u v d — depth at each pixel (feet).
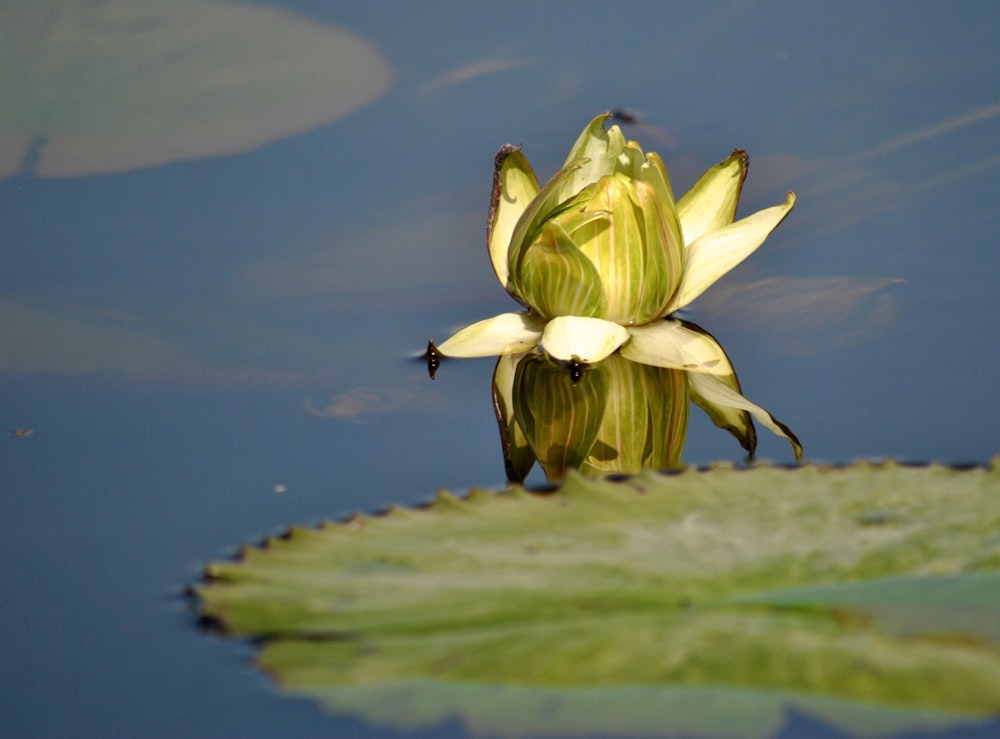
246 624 5.38
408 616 5.37
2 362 5.74
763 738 5.08
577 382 5.72
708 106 6.15
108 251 5.92
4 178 6.06
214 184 6.06
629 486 5.51
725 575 5.40
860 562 5.41
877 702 5.28
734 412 5.66
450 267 5.90
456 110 6.19
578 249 5.72
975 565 5.40
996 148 6.01
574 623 5.36
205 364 5.75
